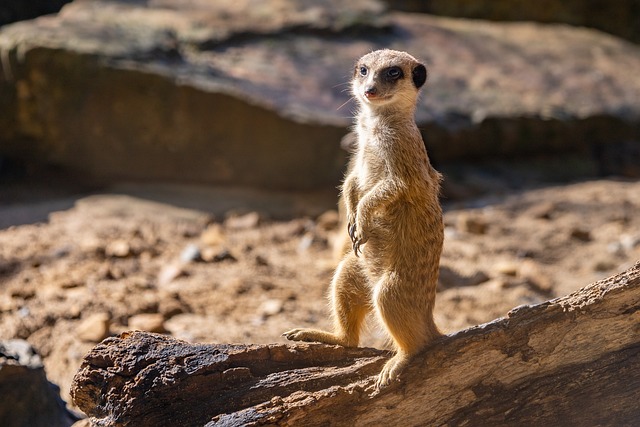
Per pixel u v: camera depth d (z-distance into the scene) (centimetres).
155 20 1123
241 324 661
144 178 1030
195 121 997
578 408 395
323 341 448
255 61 1095
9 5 1159
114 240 840
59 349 623
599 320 392
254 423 378
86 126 1006
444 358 395
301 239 885
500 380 398
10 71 995
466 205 1005
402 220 428
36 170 1044
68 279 734
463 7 1538
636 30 1534
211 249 827
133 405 388
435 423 397
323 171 1011
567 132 1148
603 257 845
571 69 1283
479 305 716
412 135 452
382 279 426
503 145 1119
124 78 984
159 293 713
